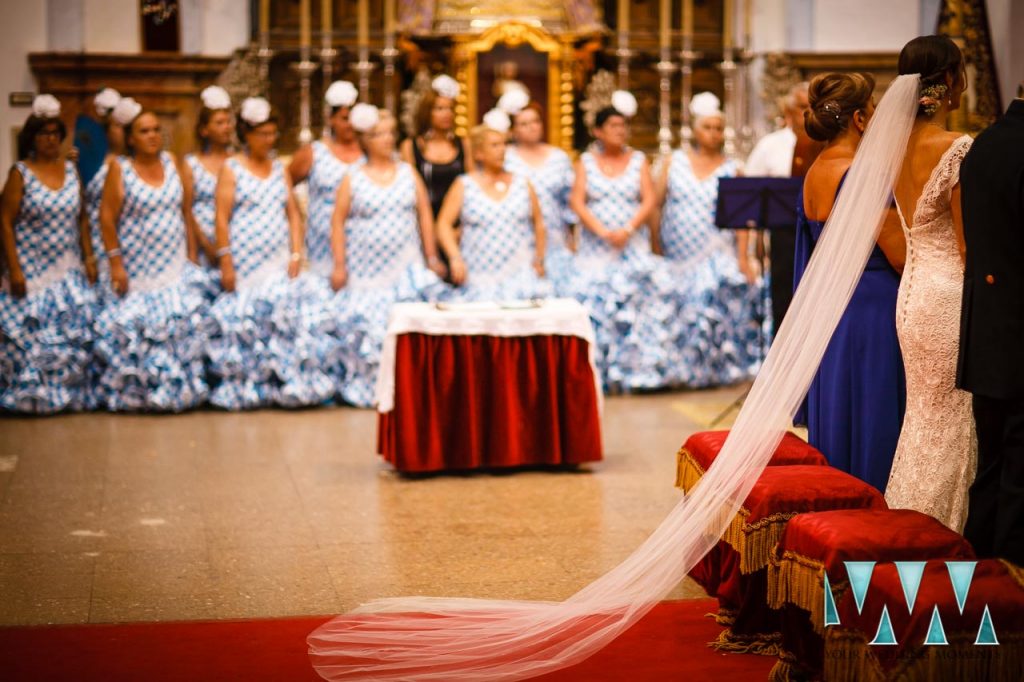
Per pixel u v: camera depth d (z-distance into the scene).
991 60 6.54
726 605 4.24
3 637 4.16
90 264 8.20
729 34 10.42
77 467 6.56
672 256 8.91
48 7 10.04
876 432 4.38
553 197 8.67
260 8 10.26
